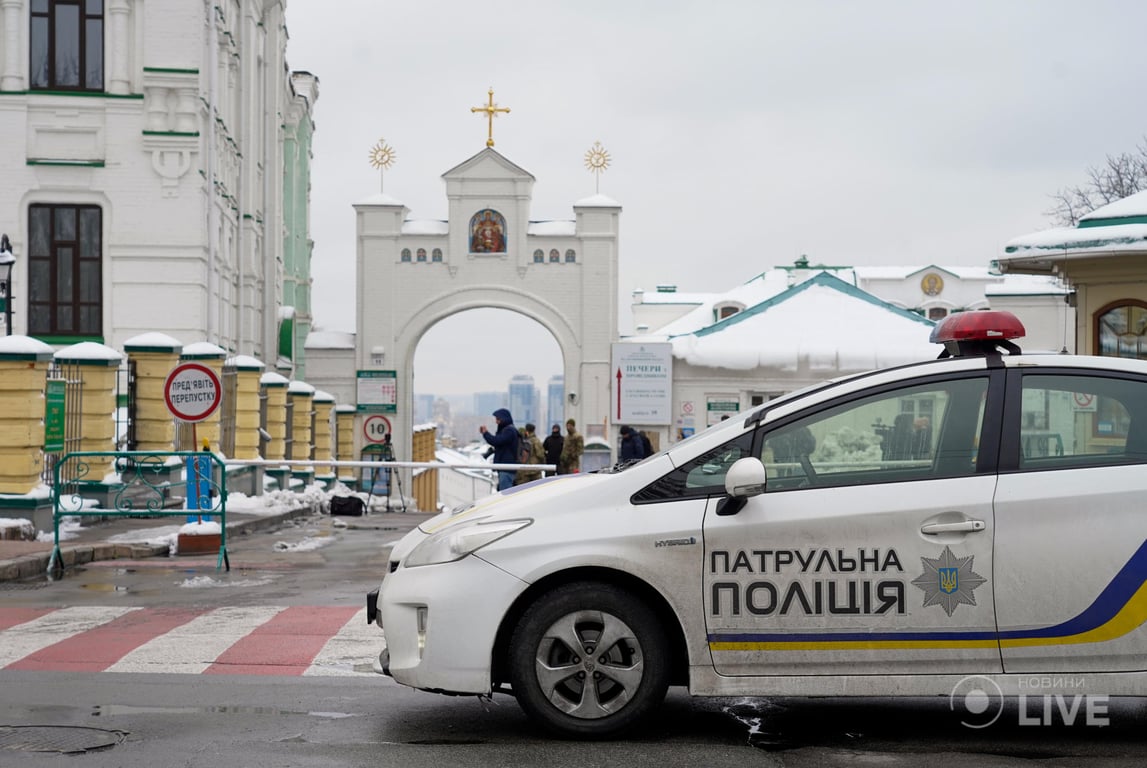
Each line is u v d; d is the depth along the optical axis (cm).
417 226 4709
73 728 656
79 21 2853
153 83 2850
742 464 619
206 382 1581
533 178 4681
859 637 625
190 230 2880
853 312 4381
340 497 2695
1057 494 625
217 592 1193
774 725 677
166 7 2858
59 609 1062
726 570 630
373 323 4703
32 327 2856
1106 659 618
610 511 643
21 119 2830
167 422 2125
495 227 4691
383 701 724
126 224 2866
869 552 627
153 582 1274
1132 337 1680
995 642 621
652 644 634
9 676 787
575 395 4666
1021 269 1775
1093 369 647
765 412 656
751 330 4322
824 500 632
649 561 631
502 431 2592
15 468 1641
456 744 631
